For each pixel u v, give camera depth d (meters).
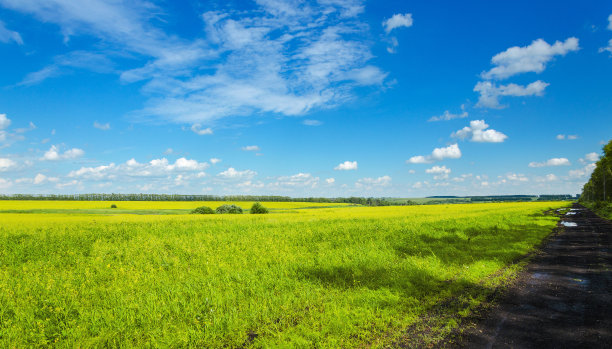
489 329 5.88
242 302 7.29
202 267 10.88
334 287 8.53
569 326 5.93
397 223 23.66
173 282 9.05
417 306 7.14
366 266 10.66
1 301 7.39
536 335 5.57
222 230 21.14
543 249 14.80
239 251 13.22
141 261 11.66
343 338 5.64
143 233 19.23
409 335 5.71
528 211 46.34
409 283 8.75
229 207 62.56
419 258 12.00
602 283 8.92
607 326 5.89
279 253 12.82
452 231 19.50
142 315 6.56
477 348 5.13
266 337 5.73
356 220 28.64
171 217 39.81
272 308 6.93
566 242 16.91
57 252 13.92
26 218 36.66
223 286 8.46
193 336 5.68
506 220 28.30
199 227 22.62
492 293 8.05
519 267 10.94
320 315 6.55
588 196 100.62
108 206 85.56
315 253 13.13
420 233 18.02
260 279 9.24
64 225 24.56
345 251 13.02
